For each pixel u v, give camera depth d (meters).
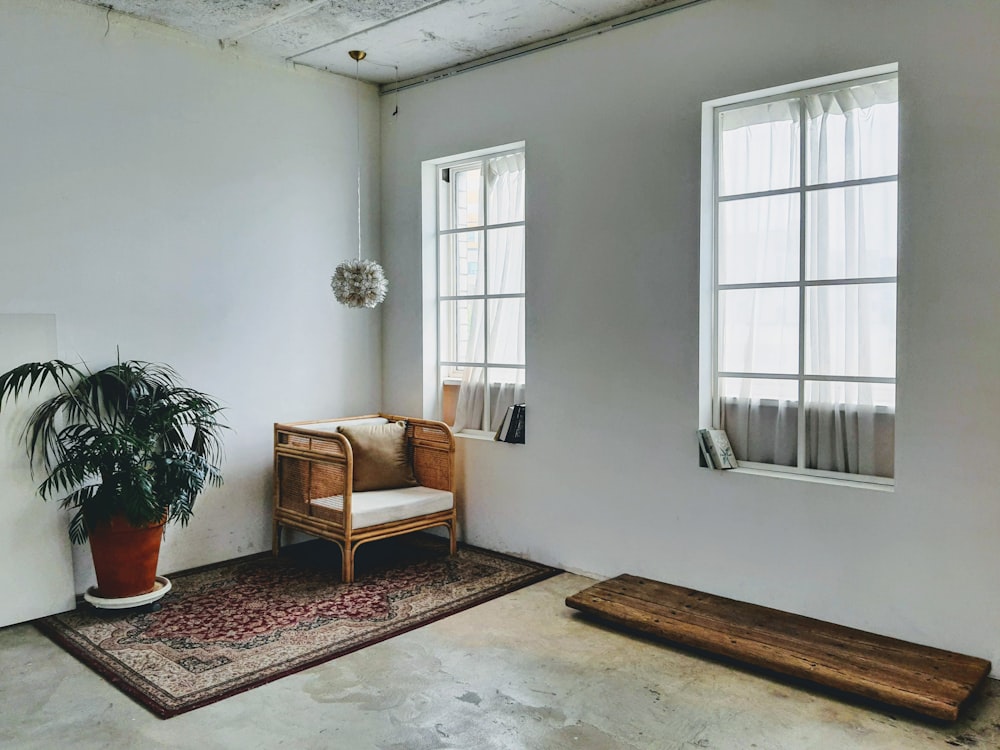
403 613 3.75
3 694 2.94
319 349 4.98
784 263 3.69
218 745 2.59
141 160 4.12
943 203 3.10
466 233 5.03
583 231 4.25
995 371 3.01
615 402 4.15
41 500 3.70
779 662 3.02
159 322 4.22
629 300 4.07
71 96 3.86
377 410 5.34
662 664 3.21
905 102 3.18
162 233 4.22
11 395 3.61
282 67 4.71
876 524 3.31
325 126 4.96
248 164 4.57
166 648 3.34
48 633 3.50
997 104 2.97
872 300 3.46
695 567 3.88
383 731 2.68
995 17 2.96
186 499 3.75
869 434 3.47
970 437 3.07
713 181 3.87
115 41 4.01
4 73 3.65
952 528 3.12
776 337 3.72
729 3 3.66
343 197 5.08
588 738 2.64
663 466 3.97
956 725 2.72
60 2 3.81
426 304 5.11
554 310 4.39
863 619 3.36
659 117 3.92
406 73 4.99
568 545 4.40
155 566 3.82
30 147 3.74
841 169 3.50
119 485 3.56
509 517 4.69
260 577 4.27
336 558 4.63
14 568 3.61
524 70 4.47
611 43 4.09
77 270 3.91
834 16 3.36
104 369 4.01
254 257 4.62
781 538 3.58
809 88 3.55
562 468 4.40
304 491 4.45
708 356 3.87
